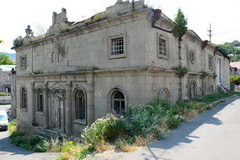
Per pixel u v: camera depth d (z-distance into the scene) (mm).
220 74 27594
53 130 15703
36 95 18125
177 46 14219
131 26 10953
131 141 7508
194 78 17359
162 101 11352
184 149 6633
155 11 10930
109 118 8586
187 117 11117
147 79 10508
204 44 19266
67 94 14312
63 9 15078
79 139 11875
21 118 19938
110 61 11906
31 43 18172
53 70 15906
